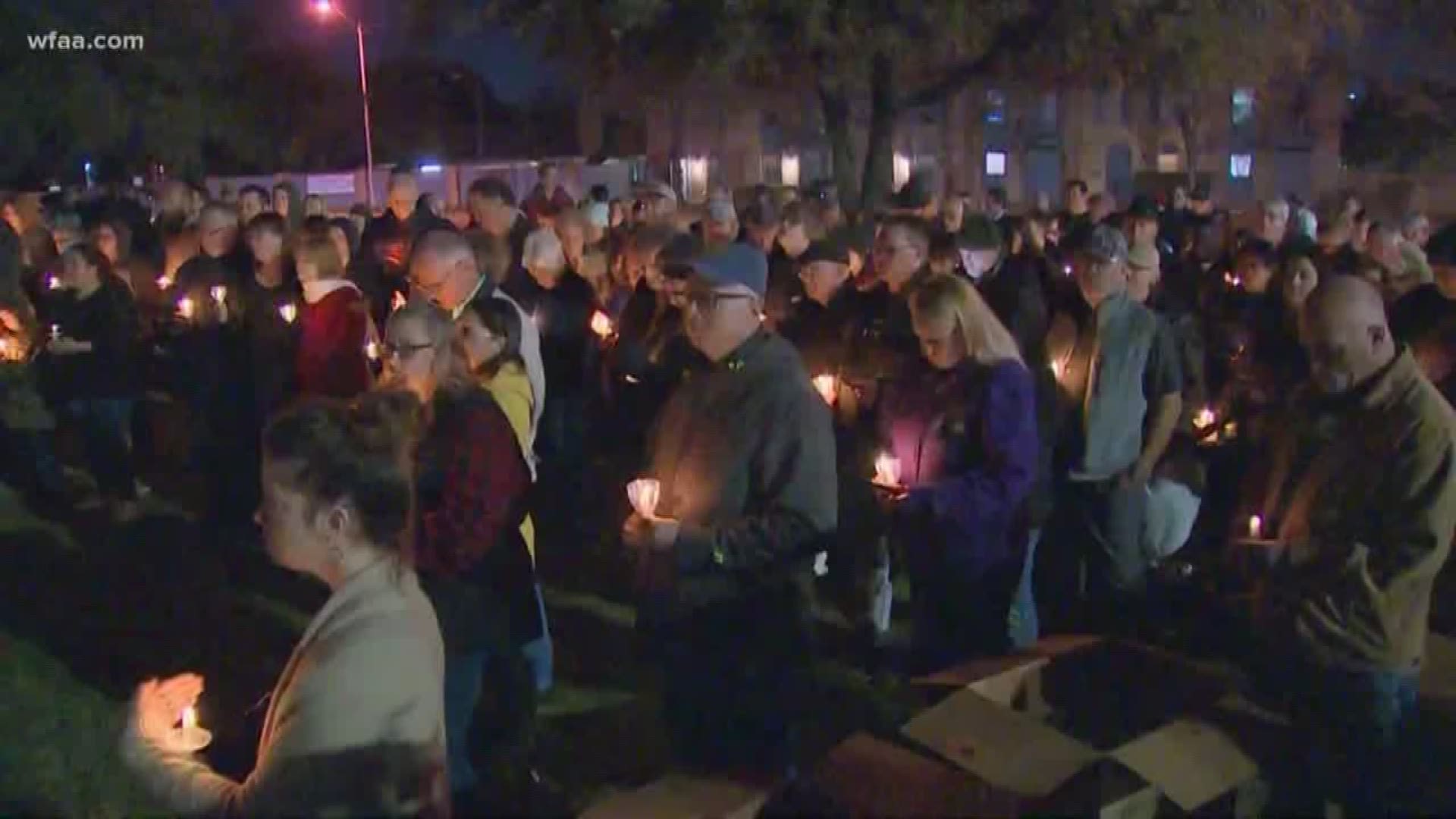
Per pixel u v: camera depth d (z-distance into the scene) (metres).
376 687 2.77
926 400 4.84
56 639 6.70
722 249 3.96
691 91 22.27
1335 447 3.81
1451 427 3.68
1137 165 40.75
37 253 11.31
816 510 3.87
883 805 3.07
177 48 36.53
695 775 3.30
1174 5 20.27
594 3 20.58
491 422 4.23
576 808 4.78
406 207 10.53
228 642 6.74
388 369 4.57
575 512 8.57
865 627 6.41
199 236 9.22
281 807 2.74
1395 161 40.25
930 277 4.95
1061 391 5.87
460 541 4.18
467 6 21.91
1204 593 5.76
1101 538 5.91
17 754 5.19
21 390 9.80
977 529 4.68
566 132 46.03
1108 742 3.47
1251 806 3.30
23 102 33.06
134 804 4.87
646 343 7.23
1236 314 8.61
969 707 3.24
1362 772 3.49
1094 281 5.82
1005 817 2.90
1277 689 3.89
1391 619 3.72
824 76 20.06
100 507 9.16
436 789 2.88
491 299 5.07
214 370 8.43
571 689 6.19
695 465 3.95
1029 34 20.77
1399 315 6.49
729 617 3.89
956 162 39.03
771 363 3.93
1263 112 39.28
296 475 2.84
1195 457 6.48
